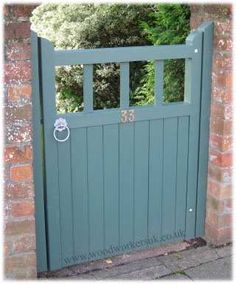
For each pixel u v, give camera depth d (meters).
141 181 3.17
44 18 7.16
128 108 3.02
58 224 2.99
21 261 2.79
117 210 3.15
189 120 3.21
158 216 3.29
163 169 3.22
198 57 3.11
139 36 6.25
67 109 6.79
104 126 2.98
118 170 3.09
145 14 6.05
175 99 4.10
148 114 3.08
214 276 3.01
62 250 3.05
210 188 3.32
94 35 6.50
